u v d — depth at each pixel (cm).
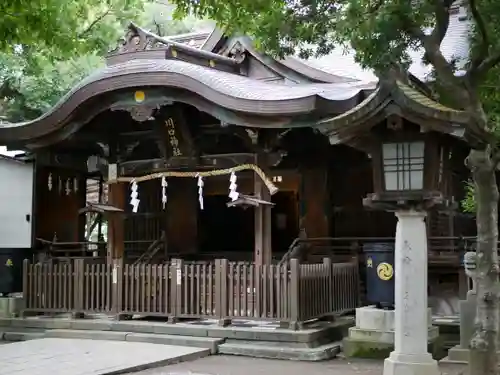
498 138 735
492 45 730
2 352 986
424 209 736
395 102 693
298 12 839
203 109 1170
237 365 938
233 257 1591
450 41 1484
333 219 1469
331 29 865
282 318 1048
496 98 822
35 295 1257
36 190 1538
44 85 1881
